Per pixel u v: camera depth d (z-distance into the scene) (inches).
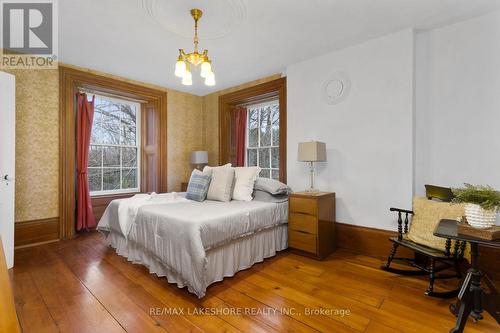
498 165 88.5
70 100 133.6
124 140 169.2
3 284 33.4
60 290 80.0
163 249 85.7
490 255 88.4
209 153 189.9
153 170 172.9
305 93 131.6
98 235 140.3
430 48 101.6
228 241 89.4
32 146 122.4
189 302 74.1
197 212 92.7
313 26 98.2
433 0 83.0
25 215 121.0
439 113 99.8
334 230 118.6
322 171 126.2
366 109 112.0
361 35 106.0
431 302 74.1
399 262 103.1
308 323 64.6
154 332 60.8
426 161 102.3
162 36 104.3
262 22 94.8
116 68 138.9
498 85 88.5
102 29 98.7
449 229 66.1
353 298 76.4
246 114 175.3
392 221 106.0
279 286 84.0
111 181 162.6
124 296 77.0
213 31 100.9
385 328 62.6
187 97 186.5
